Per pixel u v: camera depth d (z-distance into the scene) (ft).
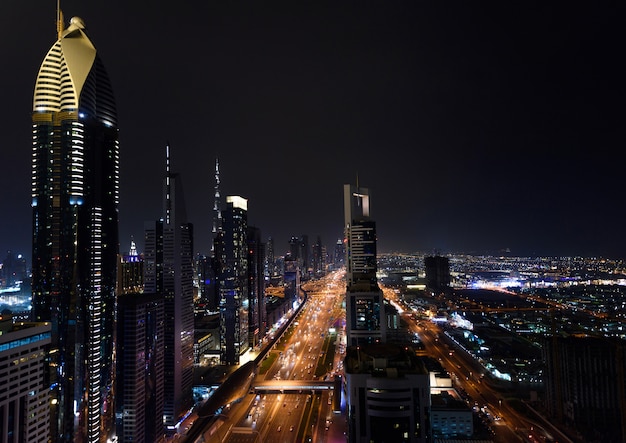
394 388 617.62
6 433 634.43
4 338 637.71
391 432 615.57
